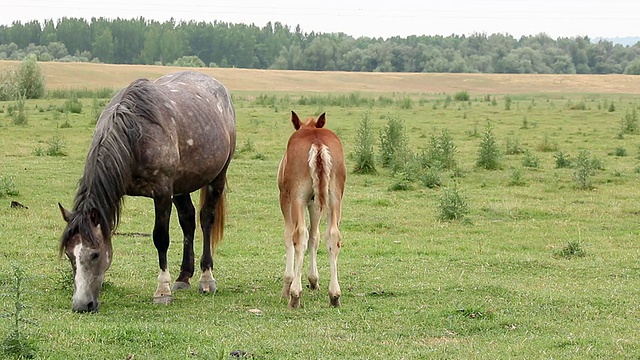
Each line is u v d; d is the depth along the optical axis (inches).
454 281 402.9
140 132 344.2
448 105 2064.5
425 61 5492.1
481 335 303.6
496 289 379.9
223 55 6107.3
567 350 278.8
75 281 325.1
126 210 610.9
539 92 3388.3
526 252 498.3
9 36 6269.7
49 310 329.1
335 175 337.4
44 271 408.5
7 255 447.8
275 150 1003.9
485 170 863.1
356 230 571.2
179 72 432.1
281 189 356.5
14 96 2073.1
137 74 3331.7
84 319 312.2
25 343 258.1
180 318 324.2
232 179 775.7
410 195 711.1
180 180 378.3
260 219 599.2
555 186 762.2
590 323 322.0
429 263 456.1
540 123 1417.3
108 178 329.7
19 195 649.0
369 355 268.8
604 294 374.9
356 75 3983.8
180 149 369.4
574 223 596.4
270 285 399.9
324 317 328.2
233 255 479.5
